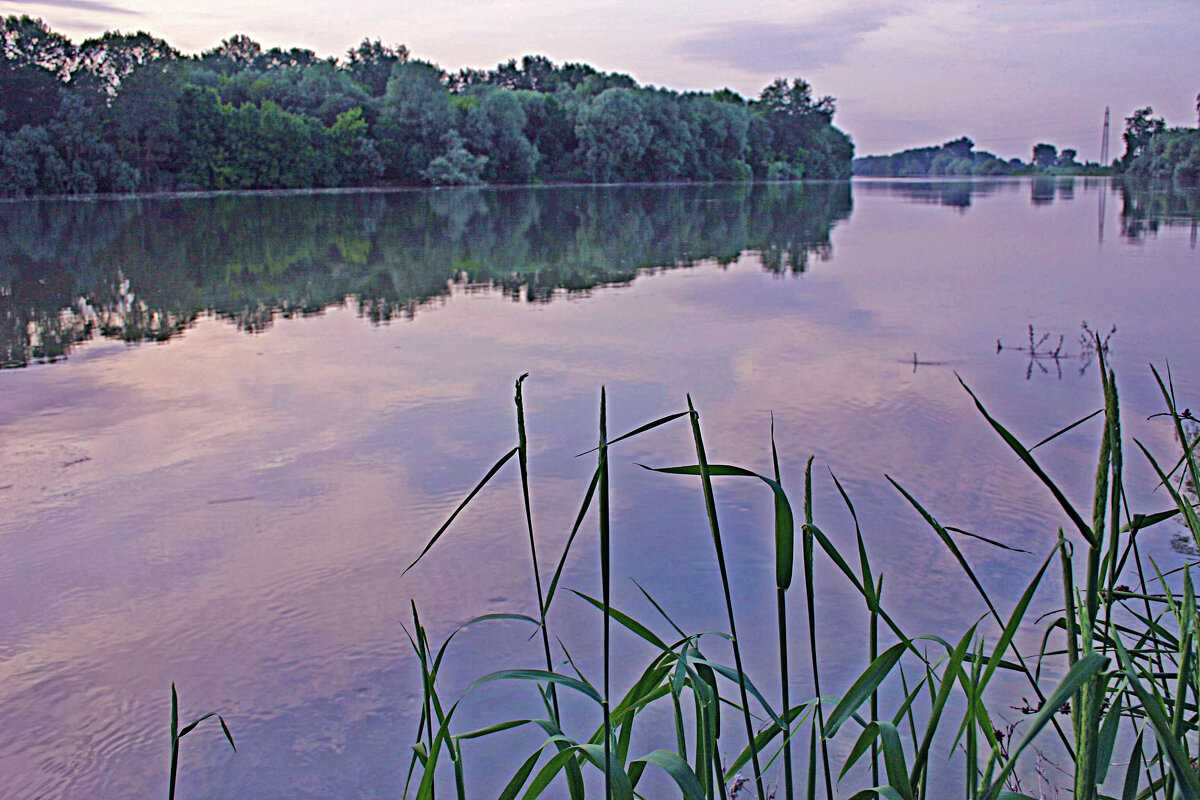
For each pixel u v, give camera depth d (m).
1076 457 4.01
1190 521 1.00
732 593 2.92
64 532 3.46
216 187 40.34
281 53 76.12
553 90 80.69
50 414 5.07
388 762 2.17
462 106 50.75
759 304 8.70
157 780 2.13
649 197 36.78
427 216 23.92
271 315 8.55
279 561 3.20
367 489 3.87
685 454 4.22
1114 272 10.43
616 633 2.70
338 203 31.00
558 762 1.02
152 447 4.46
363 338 7.29
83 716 2.37
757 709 2.31
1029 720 2.16
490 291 10.05
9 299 9.65
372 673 2.53
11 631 2.78
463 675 2.52
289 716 2.35
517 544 3.31
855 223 20.45
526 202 32.09
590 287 10.25
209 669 2.56
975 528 3.32
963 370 5.72
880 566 3.05
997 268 11.14
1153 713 0.80
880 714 2.25
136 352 6.80
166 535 3.43
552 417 4.89
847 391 5.26
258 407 5.17
